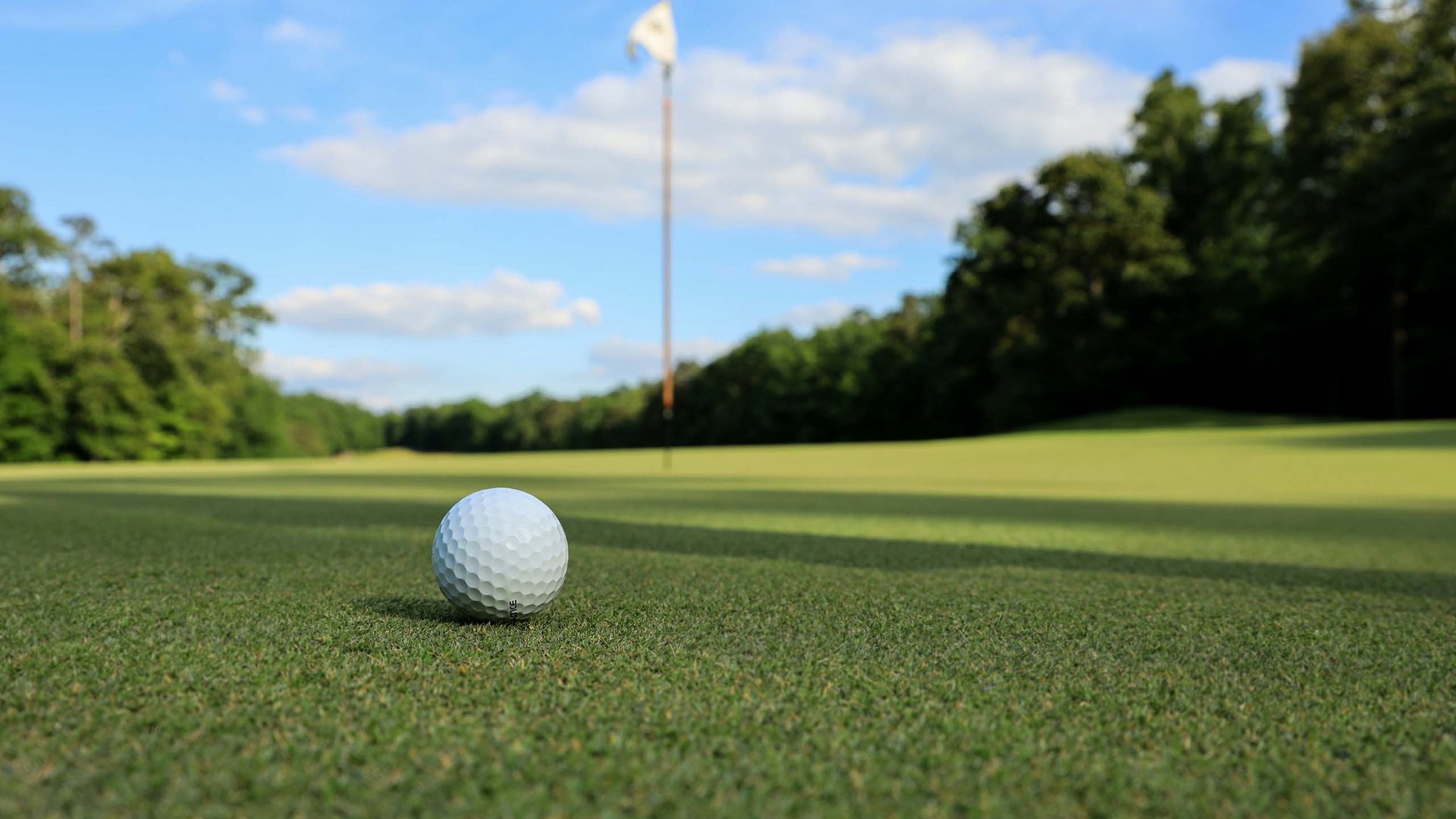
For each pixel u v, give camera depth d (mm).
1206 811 167
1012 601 378
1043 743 199
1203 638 310
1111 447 2430
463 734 196
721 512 886
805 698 227
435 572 324
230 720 204
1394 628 332
